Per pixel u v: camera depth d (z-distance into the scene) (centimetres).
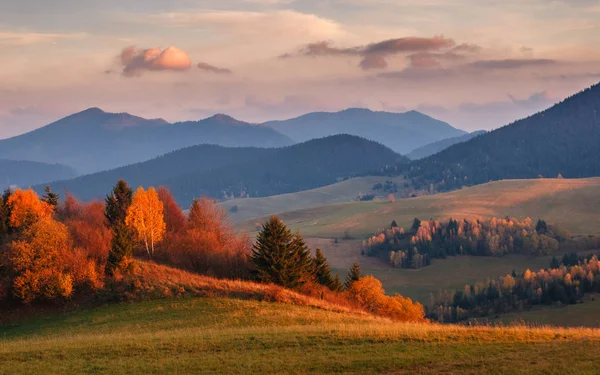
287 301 5356
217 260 7512
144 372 2633
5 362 2875
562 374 2233
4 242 6738
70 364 2809
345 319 4619
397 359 2680
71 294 5659
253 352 2955
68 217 8762
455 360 2622
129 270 6134
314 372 2541
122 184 8938
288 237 6962
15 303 5616
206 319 4597
